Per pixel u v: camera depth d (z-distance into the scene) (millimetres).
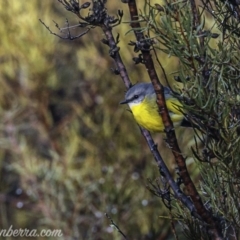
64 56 14992
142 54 5605
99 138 13391
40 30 14031
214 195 5645
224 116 5367
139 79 12766
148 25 5430
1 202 13453
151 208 12297
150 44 5516
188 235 5863
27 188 12938
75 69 15258
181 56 5348
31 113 14195
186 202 5797
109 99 13852
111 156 13156
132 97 8008
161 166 6113
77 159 13297
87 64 14094
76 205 12750
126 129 13375
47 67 14156
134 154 13102
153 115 7820
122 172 12789
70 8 5738
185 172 5602
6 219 13359
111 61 13969
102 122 13945
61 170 12953
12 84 14156
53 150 13805
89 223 12820
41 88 14195
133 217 12359
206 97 5375
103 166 13070
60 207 12898
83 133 14148
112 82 13953
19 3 14094
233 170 5516
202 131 5543
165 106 5629
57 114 15094
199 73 5312
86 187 12680
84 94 14055
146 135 6352
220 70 5387
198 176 10938
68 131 13742
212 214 5699
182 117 7230
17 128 13688
